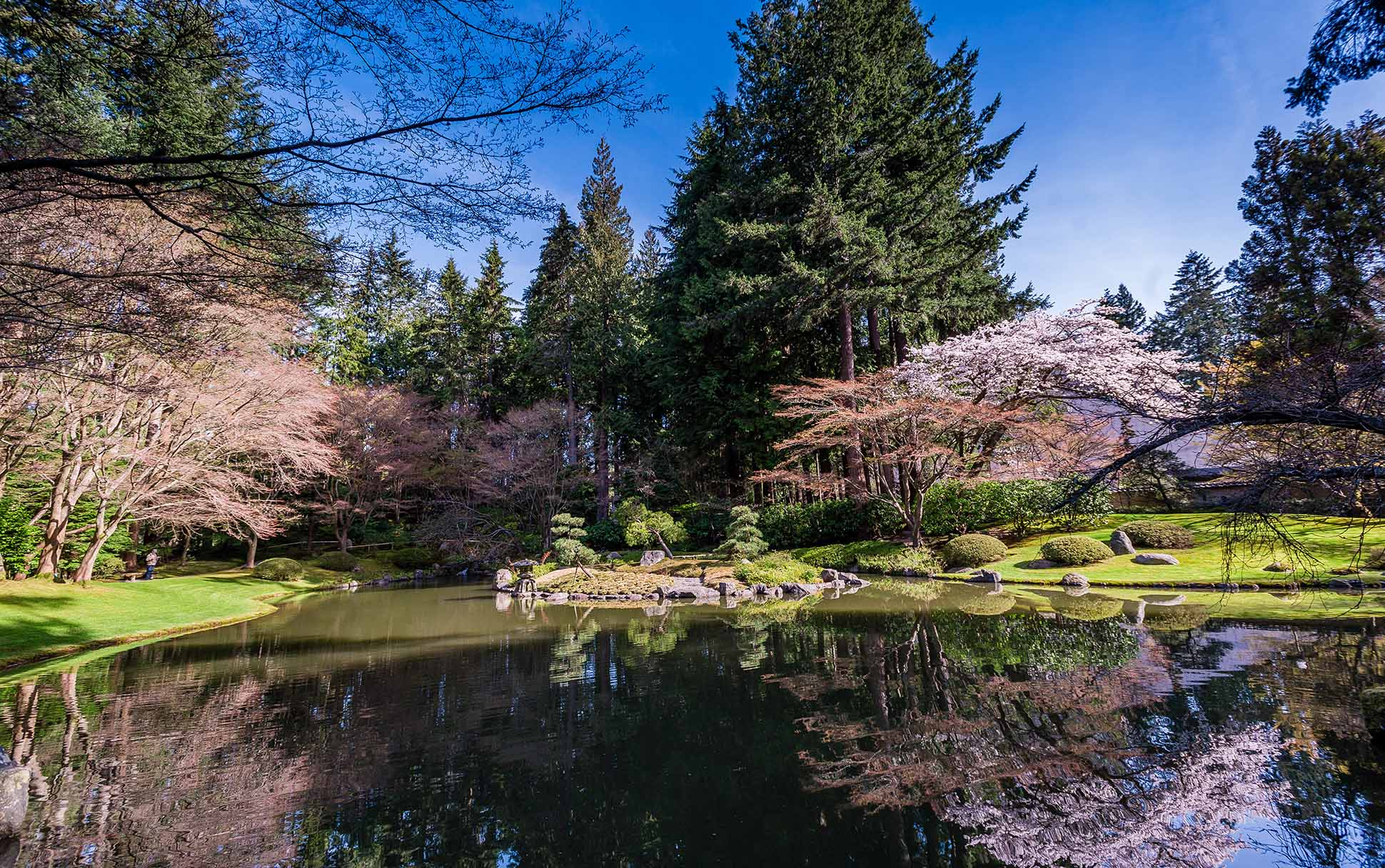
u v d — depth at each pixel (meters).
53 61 4.16
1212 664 6.13
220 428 13.87
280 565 20.05
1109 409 12.37
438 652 8.59
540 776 4.18
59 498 13.05
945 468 16.89
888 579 15.93
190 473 13.62
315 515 25.69
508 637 9.68
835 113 18.70
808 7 20.50
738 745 4.62
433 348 32.84
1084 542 14.54
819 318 19.64
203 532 25.89
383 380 31.22
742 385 21.84
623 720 5.31
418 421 26.59
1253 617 8.62
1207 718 4.65
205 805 3.79
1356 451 3.77
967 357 16.42
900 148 19.47
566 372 28.97
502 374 33.97
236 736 5.09
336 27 3.30
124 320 4.48
